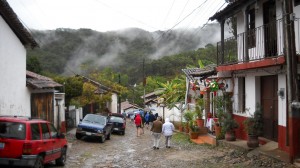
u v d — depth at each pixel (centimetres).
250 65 1462
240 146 1577
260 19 1577
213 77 2227
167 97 3672
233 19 2208
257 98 1642
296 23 1284
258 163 1266
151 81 7012
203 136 2253
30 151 1051
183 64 6656
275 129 1511
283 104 1368
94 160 1582
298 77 1261
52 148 1225
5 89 1547
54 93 2320
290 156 1163
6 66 1558
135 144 2291
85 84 3712
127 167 1407
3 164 1038
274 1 1482
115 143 2364
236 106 1859
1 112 1498
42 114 2120
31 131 1083
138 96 8375
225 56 1869
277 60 1259
